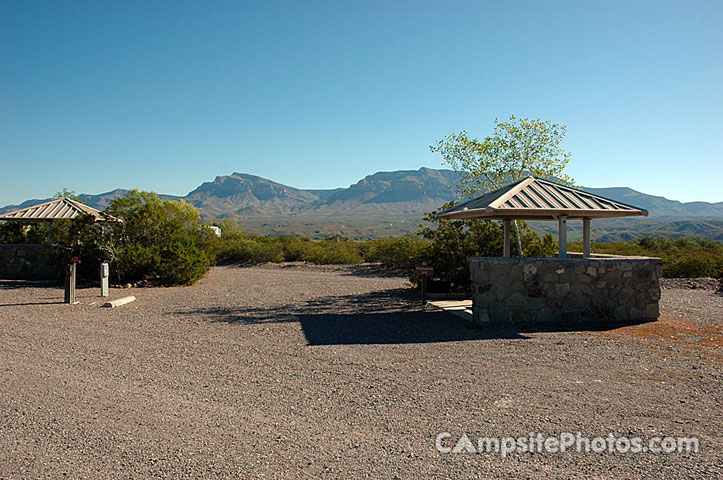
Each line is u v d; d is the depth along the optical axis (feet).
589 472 10.70
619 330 25.53
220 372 18.51
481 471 10.77
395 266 67.97
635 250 73.67
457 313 31.53
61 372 18.54
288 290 45.50
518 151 46.09
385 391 16.12
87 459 11.38
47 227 59.41
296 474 10.64
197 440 12.41
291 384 16.98
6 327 27.48
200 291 44.78
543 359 19.89
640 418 13.66
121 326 27.86
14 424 13.47
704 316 29.60
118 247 49.32
